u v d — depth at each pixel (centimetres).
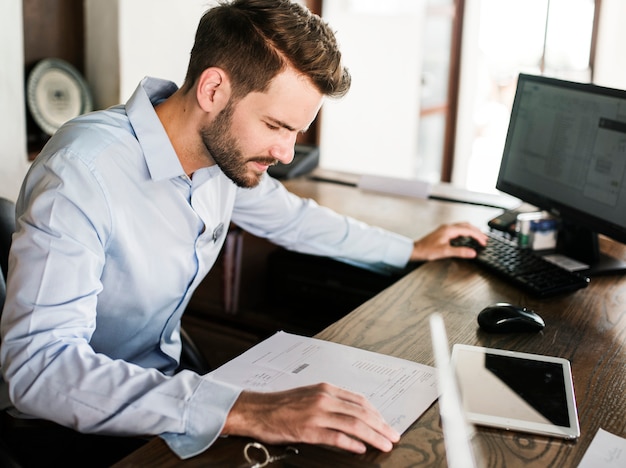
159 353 148
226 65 117
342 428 96
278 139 121
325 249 174
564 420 104
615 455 97
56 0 253
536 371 119
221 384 103
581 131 170
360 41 402
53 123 244
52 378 103
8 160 224
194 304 215
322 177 261
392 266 176
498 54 547
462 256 174
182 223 135
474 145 578
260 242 211
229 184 147
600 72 504
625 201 158
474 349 127
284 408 98
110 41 257
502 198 243
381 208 223
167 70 278
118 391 102
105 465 129
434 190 251
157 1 266
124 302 134
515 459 95
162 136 128
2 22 214
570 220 173
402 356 123
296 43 113
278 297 209
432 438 99
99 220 120
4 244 137
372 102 428
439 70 527
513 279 159
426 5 473
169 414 99
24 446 127
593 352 128
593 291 159
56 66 246
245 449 96
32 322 106
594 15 499
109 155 124
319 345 126
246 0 119
